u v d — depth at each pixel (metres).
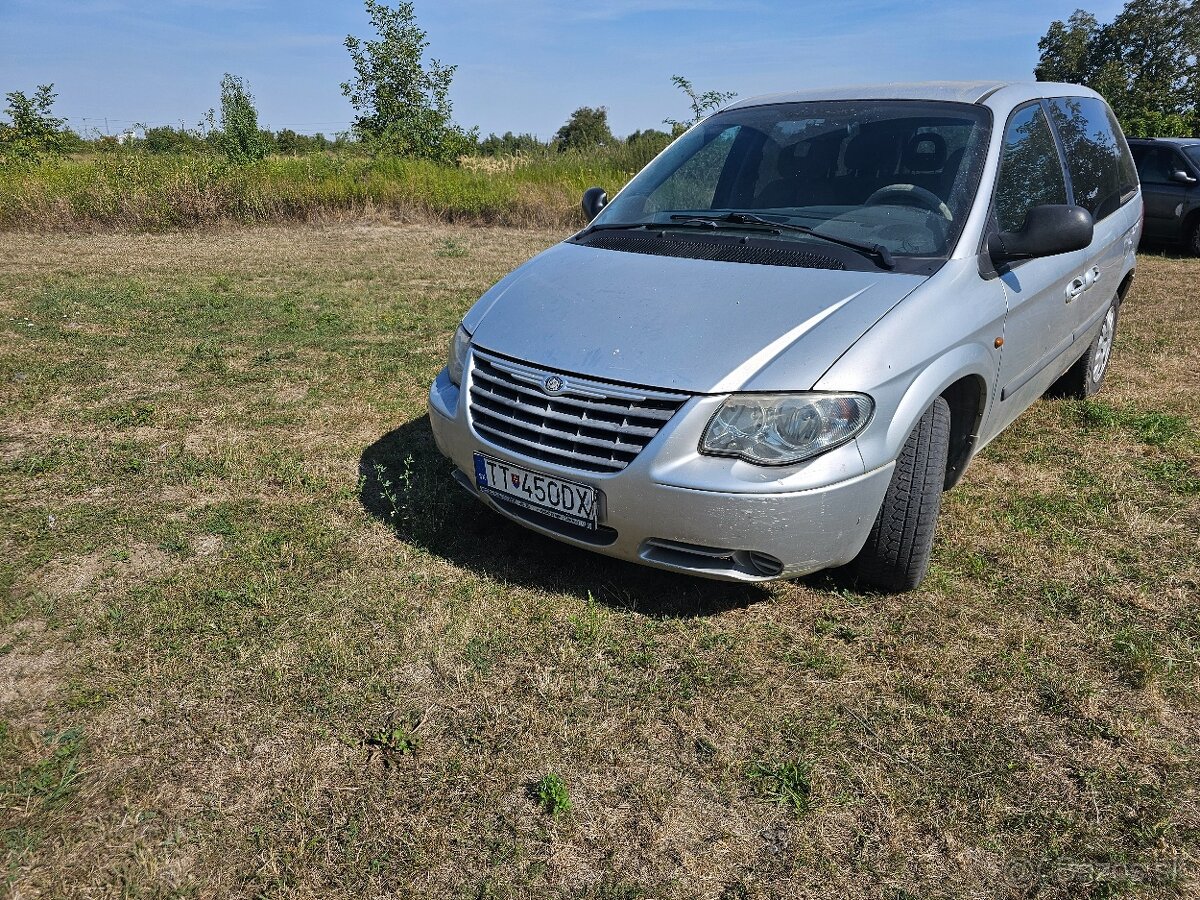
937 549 3.49
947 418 3.04
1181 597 3.13
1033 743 2.44
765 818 2.20
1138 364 6.09
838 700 2.62
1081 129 4.56
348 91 20.53
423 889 1.98
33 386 5.39
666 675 2.73
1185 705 2.59
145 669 2.69
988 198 3.37
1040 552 3.46
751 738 2.47
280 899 1.95
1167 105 50.28
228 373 5.77
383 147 19.31
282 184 14.88
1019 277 3.49
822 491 2.62
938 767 2.36
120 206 13.44
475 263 10.79
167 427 4.78
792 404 2.61
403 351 6.38
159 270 9.86
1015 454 4.45
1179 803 2.22
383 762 2.36
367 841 2.11
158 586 3.14
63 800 2.20
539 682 2.67
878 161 3.57
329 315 7.42
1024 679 2.70
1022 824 2.17
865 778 2.31
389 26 20.03
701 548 2.73
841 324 2.78
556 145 21.22
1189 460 4.34
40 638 2.84
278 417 4.93
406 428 4.79
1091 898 1.97
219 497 3.90
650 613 3.05
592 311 3.04
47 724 2.46
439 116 20.23
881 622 3.01
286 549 3.40
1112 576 3.27
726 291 2.99
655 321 2.90
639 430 2.67
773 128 3.93
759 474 2.61
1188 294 8.64
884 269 3.07
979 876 2.03
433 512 3.70
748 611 3.07
